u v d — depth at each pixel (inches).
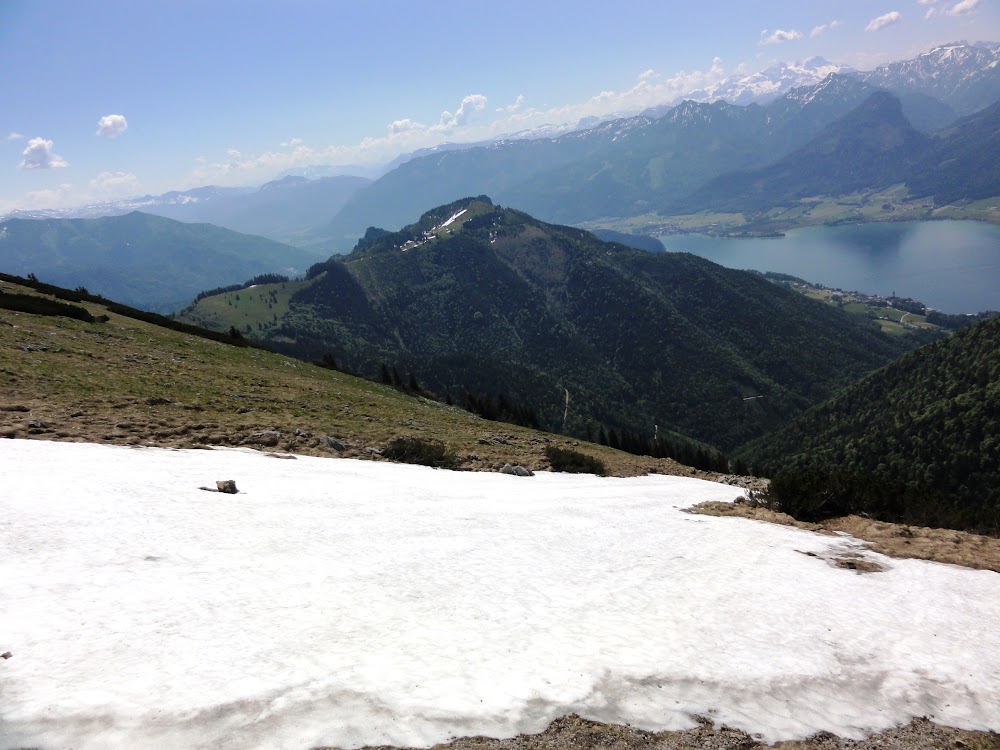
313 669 316.5
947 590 549.3
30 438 779.4
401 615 397.4
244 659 319.0
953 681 385.7
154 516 546.9
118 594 379.6
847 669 388.2
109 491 596.4
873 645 424.2
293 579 441.7
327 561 491.8
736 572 561.9
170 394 1198.9
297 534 562.6
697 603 470.6
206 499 630.5
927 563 637.9
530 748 280.2
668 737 303.3
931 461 6555.1
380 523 639.8
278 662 319.6
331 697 294.0
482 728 289.0
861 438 7583.7
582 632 398.0
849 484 962.7
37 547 434.9
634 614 437.7
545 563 546.0
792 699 348.8
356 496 760.3
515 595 454.6
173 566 440.8
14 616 333.4
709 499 1103.6
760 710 335.3
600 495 1044.5
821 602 496.1
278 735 266.1
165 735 256.7
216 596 395.2
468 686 319.3
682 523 784.3
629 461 1908.2
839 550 673.6
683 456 4252.0
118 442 847.7
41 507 517.3
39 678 281.7
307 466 922.1
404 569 490.9
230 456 891.4
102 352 1413.6
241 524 568.4
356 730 275.6
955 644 436.1
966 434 6407.5
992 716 355.6
